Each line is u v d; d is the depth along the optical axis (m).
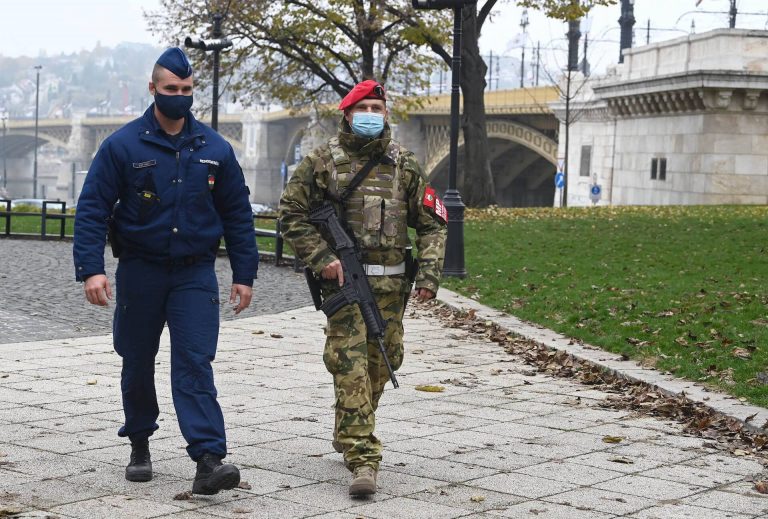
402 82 44.66
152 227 5.30
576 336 11.09
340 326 5.65
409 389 8.57
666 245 21.70
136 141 5.34
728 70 41.50
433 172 73.94
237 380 8.82
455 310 13.58
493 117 65.75
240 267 5.54
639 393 8.41
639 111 47.78
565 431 7.14
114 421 7.11
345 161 5.72
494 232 25.44
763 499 5.57
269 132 113.06
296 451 6.39
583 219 29.12
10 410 7.39
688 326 11.17
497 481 5.80
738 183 42.56
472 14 37.28
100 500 5.24
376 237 5.69
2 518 4.88
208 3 39.91
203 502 5.25
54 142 152.38
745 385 8.25
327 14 40.16
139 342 5.48
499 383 8.93
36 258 21.19
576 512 5.25
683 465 6.26
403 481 5.77
